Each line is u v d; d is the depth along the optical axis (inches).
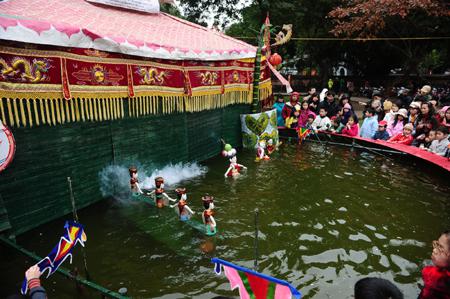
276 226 188.1
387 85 892.6
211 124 318.3
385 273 148.2
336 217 200.4
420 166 290.0
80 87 187.3
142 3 304.2
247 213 203.8
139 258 156.3
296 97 423.8
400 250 166.4
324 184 254.1
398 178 268.4
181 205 182.5
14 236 163.8
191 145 294.5
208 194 233.0
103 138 214.4
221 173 278.4
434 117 322.7
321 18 837.8
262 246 167.3
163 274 145.1
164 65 241.8
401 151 309.1
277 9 809.5
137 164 241.8
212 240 170.9
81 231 121.1
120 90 211.5
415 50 767.7
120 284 138.5
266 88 391.5
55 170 189.3
